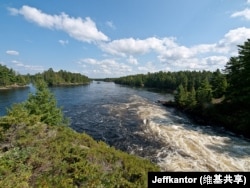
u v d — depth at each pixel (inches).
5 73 3831.2
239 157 641.0
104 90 3435.0
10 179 236.8
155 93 3051.2
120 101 1956.2
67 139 403.5
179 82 3649.1
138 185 289.6
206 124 1114.7
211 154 663.8
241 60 1164.5
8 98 2058.3
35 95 726.5
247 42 1160.8
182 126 1037.2
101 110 1464.1
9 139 352.8
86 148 386.9
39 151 323.6
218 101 1374.3
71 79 5890.8
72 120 1158.3
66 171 290.4
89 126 1031.6
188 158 629.9
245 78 1102.4
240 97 1089.4
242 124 940.0
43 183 243.6
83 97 2265.0
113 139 829.2
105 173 298.7
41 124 436.1
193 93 1540.4
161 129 957.8
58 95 2445.9
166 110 1530.5
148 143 772.0
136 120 1149.7
